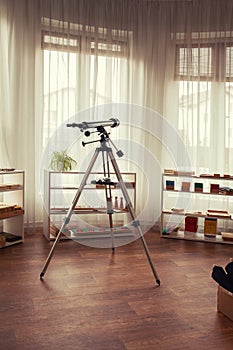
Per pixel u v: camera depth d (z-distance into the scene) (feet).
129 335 7.41
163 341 7.23
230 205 15.55
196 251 12.97
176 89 15.74
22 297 8.98
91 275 10.51
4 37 13.85
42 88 14.62
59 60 14.80
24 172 13.38
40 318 7.98
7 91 14.05
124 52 15.60
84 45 15.01
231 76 15.21
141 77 15.78
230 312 8.07
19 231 13.50
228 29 15.16
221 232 14.78
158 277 10.12
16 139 14.25
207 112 15.49
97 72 15.33
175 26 15.60
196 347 7.06
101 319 8.01
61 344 7.04
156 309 8.54
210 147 15.57
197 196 15.58
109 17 15.33
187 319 8.10
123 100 15.71
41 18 14.38
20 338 7.20
